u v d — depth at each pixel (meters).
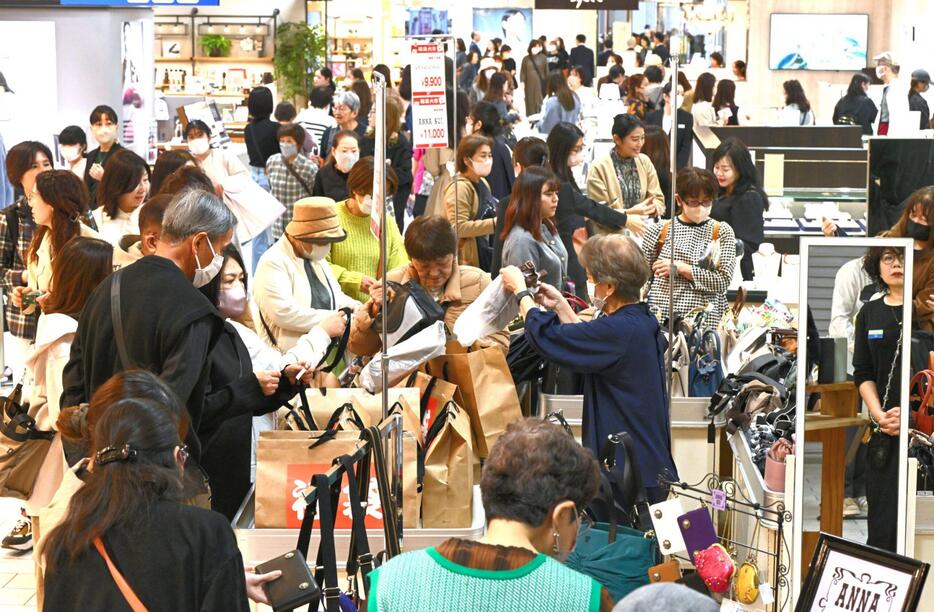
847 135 9.91
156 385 2.72
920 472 4.02
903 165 6.30
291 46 20.20
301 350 4.26
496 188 8.55
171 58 20.39
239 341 3.96
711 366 5.13
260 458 3.93
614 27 23.67
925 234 4.35
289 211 9.06
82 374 3.51
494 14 23.69
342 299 5.35
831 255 3.76
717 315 5.60
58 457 4.48
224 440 4.11
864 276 3.75
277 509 3.91
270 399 3.78
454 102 7.46
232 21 20.64
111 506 2.48
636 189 7.93
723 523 4.63
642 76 14.19
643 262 4.04
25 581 5.09
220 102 18.83
